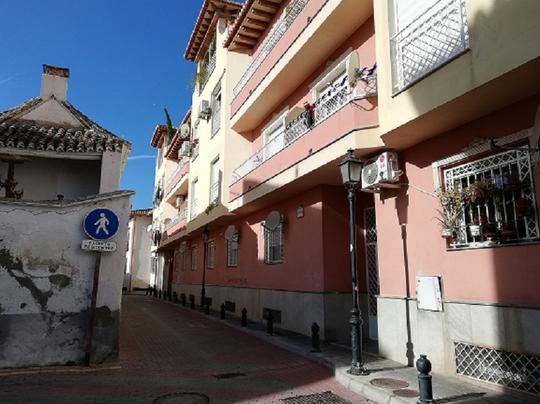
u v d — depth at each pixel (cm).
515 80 562
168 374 750
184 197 2841
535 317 562
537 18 512
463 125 709
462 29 631
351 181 749
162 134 3416
